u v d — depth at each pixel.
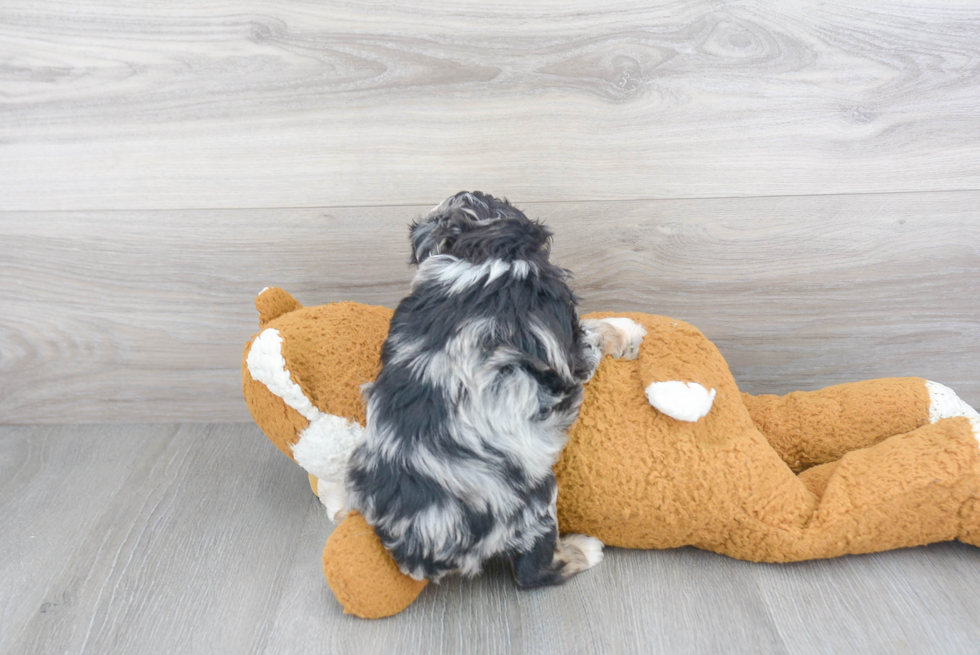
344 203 1.92
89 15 1.76
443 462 1.36
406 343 1.44
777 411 1.77
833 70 1.75
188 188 1.92
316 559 1.66
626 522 1.55
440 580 1.55
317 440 1.60
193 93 1.83
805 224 1.90
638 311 2.02
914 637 1.36
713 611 1.45
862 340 2.04
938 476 1.42
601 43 1.75
